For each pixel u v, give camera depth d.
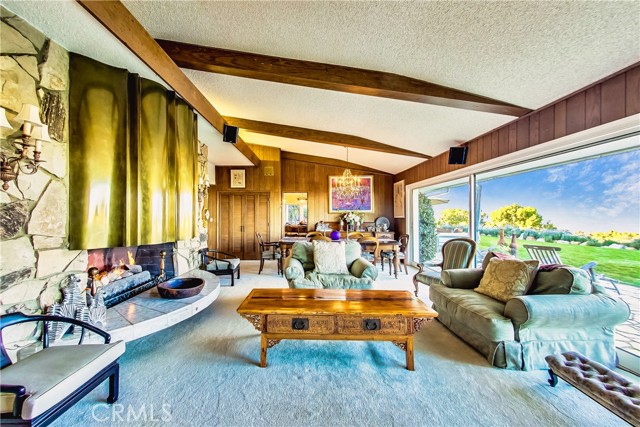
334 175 7.16
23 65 1.70
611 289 2.64
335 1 1.73
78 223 2.02
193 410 1.50
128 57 2.12
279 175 6.74
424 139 4.28
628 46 1.77
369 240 4.90
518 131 3.04
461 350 2.21
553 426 1.39
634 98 1.93
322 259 3.40
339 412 1.49
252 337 2.42
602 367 1.50
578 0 1.47
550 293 2.09
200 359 2.04
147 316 2.12
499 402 1.58
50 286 1.84
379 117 3.81
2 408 1.09
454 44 2.01
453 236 5.36
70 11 1.59
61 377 1.21
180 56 2.49
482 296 2.46
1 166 1.56
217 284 3.08
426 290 4.03
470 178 3.94
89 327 1.57
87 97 2.09
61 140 1.94
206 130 3.81
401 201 6.63
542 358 1.93
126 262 2.99
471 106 2.72
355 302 2.11
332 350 2.20
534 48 1.91
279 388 1.70
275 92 3.39
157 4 1.91
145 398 1.59
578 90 2.32
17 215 1.65
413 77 2.55
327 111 3.86
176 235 2.92
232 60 2.51
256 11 1.92
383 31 1.99
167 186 2.76
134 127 2.41
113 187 2.24
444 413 1.49
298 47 2.33
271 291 2.41
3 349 1.32
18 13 1.60
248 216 6.68
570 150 2.46
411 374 1.86
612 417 1.46
